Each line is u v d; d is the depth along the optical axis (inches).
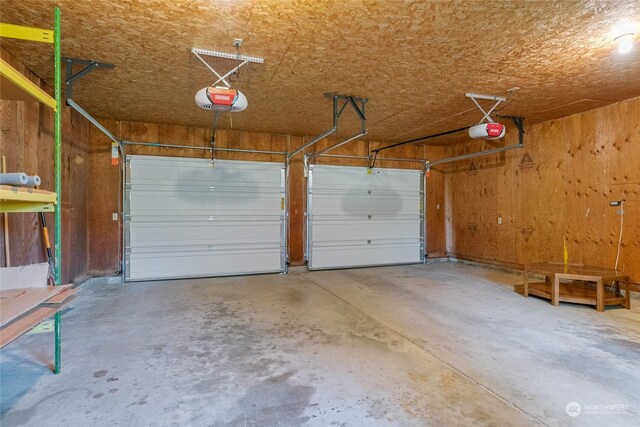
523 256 226.4
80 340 111.9
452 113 192.1
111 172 205.0
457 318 135.7
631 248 167.0
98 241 201.9
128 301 161.2
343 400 77.1
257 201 234.1
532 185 219.3
